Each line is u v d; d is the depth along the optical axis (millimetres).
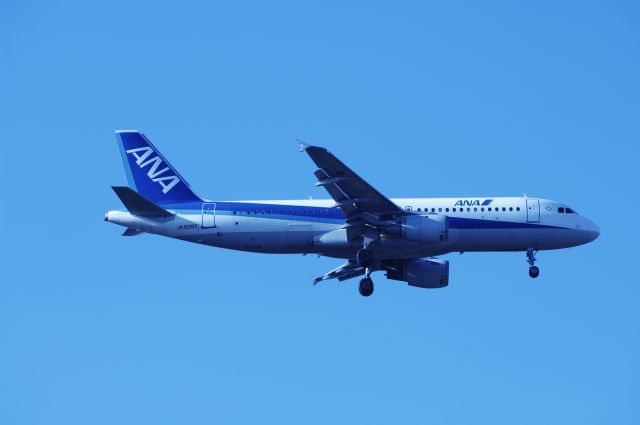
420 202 184500
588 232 184875
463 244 183875
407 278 193750
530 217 183875
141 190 192750
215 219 184875
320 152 160375
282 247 184625
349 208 175125
